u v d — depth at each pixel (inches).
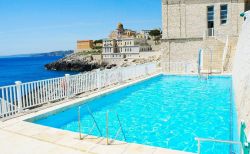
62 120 431.8
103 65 4060.0
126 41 4131.4
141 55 3929.6
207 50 1007.6
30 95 408.8
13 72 3959.2
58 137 285.6
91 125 404.5
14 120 357.1
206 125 391.9
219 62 989.8
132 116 450.9
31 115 382.3
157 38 5270.7
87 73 555.2
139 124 404.5
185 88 716.7
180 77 909.2
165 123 407.5
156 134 358.9
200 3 1119.6
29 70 4431.6
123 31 5792.3
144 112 476.7
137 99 593.3
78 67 4232.3
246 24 501.4
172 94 641.6
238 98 386.9
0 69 4800.7
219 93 631.2
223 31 1128.2
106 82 630.5
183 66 1055.6
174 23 1158.3
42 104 453.4
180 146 315.3
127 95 641.6
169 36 1168.8
